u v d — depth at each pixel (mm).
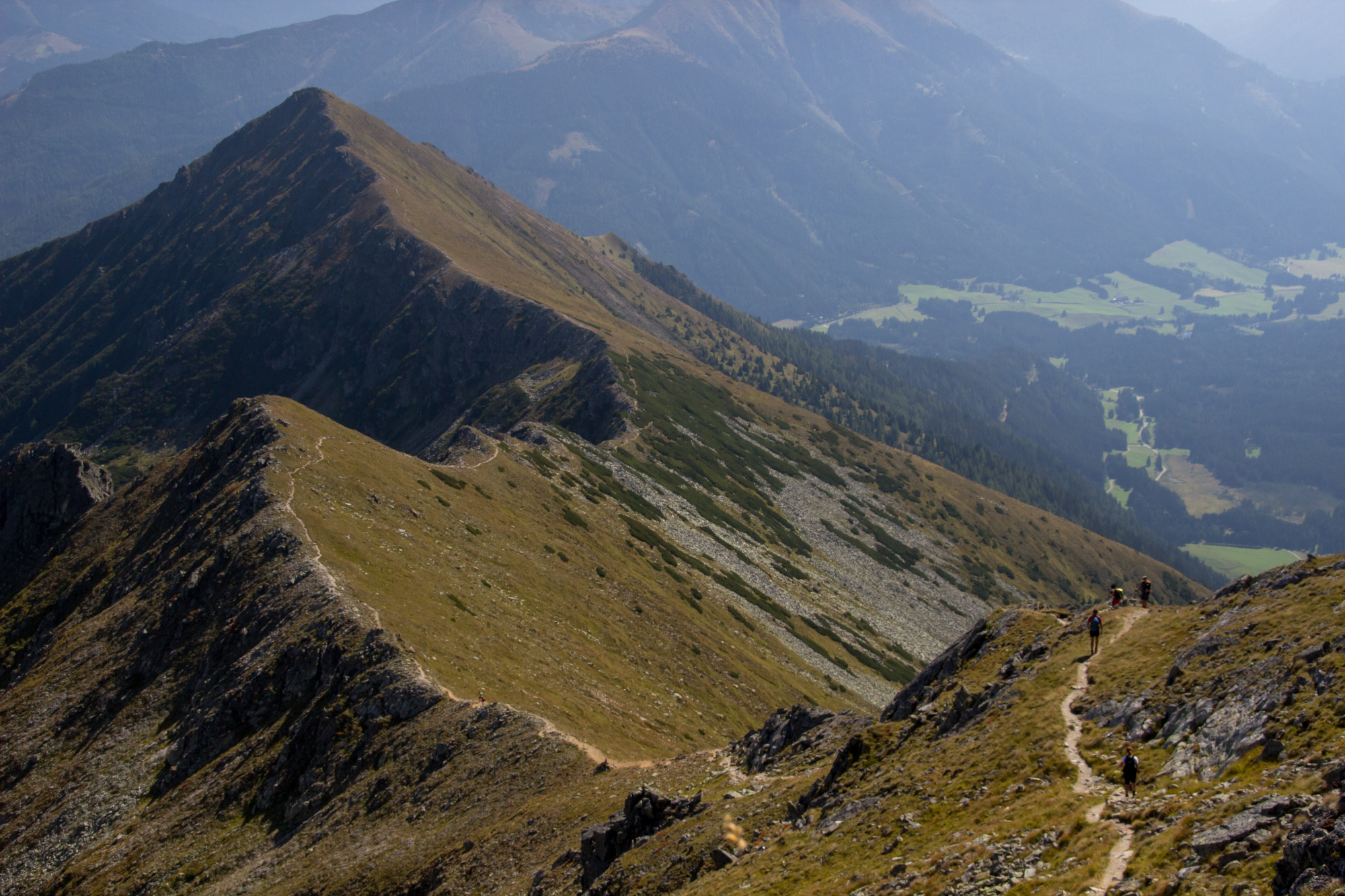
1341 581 33250
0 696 89875
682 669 101375
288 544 82375
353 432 120812
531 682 74938
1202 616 39062
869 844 32531
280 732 67625
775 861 35000
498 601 90375
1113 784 29156
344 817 58969
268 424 108375
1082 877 23875
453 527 103438
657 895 37719
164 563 95625
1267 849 21156
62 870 63781
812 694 117688
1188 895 21156
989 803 31219
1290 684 27906
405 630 72875
